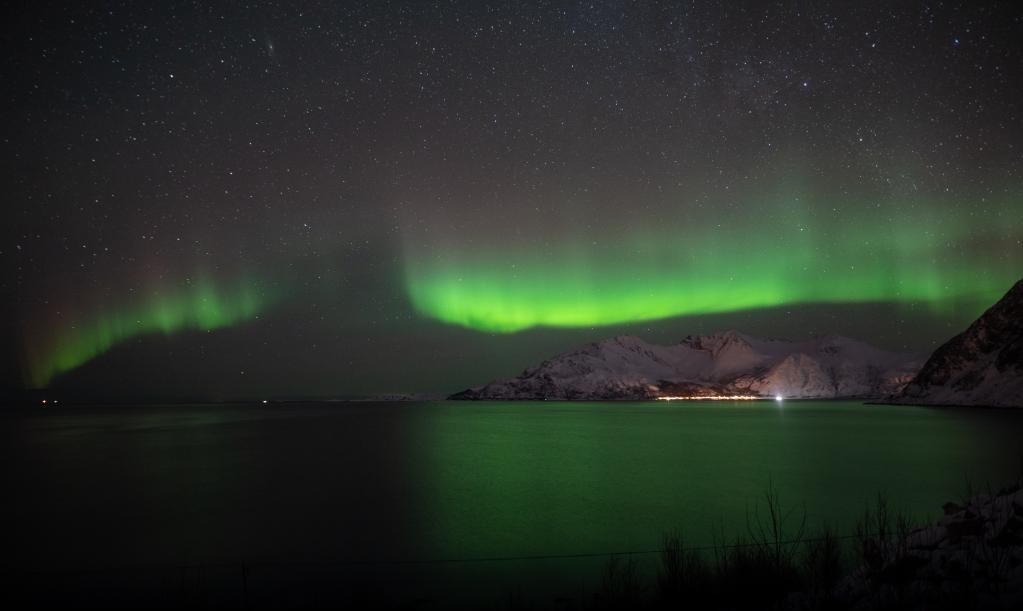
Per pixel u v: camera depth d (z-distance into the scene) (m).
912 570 7.74
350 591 13.52
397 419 121.31
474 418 124.06
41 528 22.11
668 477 33.06
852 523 19.39
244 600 12.98
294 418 132.12
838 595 7.91
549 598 12.51
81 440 70.81
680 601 9.28
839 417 101.50
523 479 33.28
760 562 10.26
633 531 19.84
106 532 21.23
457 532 20.23
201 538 19.95
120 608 12.77
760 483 29.88
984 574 7.02
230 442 64.25
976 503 9.55
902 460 37.44
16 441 70.19
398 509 24.58
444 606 12.22
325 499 27.27
